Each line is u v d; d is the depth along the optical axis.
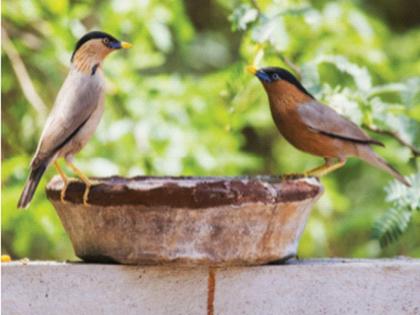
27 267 8.29
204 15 22.77
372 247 15.49
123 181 8.09
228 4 17.05
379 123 11.79
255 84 11.93
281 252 8.36
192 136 14.47
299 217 8.40
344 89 11.45
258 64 11.78
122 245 8.10
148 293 8.29
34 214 13.65
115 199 7.94
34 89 15.62
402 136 11.53
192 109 14.95
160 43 15.08
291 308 8.39
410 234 14.38
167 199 7.82
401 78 16.86
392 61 17.66
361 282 8.45
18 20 15.23
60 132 8.68
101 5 16.64
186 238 7.96
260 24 11.59
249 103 12.20
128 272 8.27
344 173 17.38
